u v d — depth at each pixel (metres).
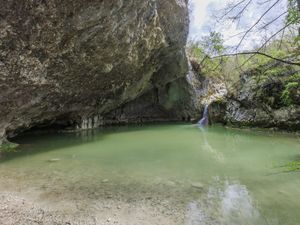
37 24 8.05
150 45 14.12
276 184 6.55
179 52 18.81
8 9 7.17
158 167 8.34
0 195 6.01
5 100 9.65
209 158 9.55
